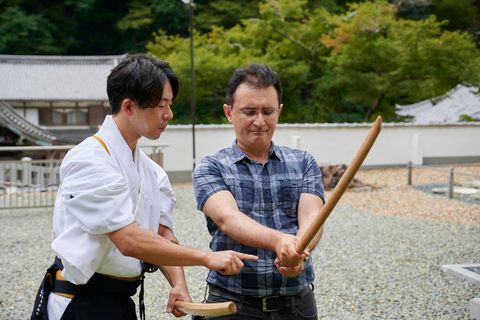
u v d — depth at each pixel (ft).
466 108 72.28
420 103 81.35
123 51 106.32
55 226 5.42
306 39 70.95
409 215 27.25
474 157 51.65
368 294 14.67
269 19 70.90
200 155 44.75
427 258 18.48
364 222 25.32
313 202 5.88
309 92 84.64
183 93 70.59
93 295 5.27
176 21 98.53
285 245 4.63
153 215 5.76
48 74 88.12
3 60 88.58
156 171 6.15
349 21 65.72
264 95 5.66
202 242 21.71
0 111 64.23
